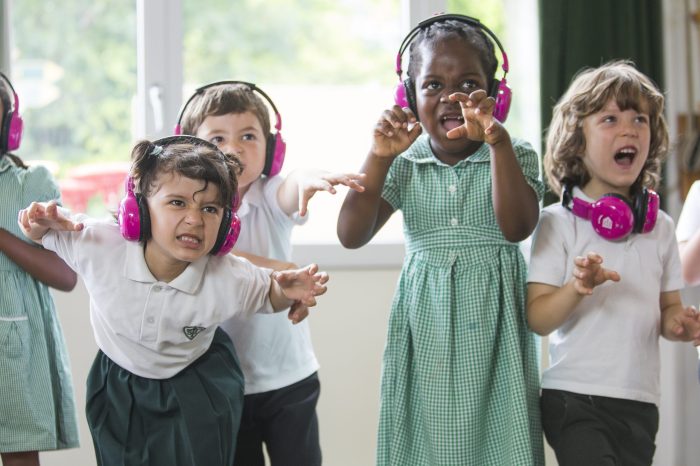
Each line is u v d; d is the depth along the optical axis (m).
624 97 1.95
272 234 2.05
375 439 2.80
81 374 2.69
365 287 2.80
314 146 2.98
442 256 1.91
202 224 1.70
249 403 2.00
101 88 2.88
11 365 2.04
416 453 1.93
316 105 2.99
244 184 2.01
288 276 1.77
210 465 1.76
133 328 1.74
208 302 1.75
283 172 2.94
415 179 1.96
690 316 1.93
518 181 1.79
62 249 1.77
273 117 2.98
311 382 2.07
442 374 1.88
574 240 1.97
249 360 1.99
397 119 1.79
